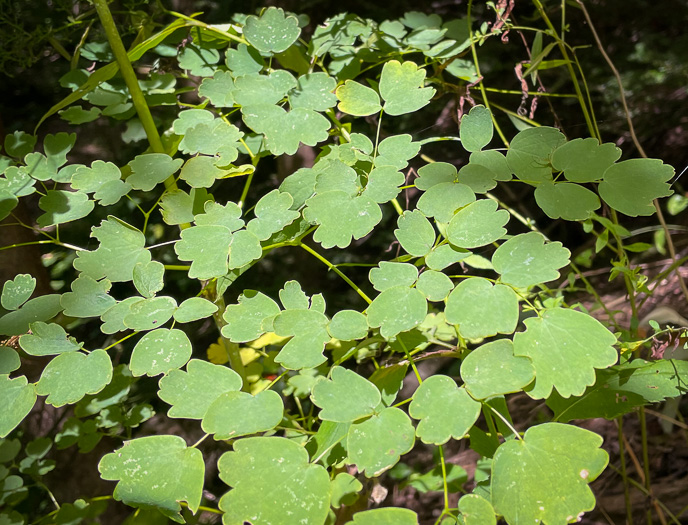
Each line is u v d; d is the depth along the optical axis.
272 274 0.80
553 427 0.19
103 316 0.23
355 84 0.29
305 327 0.22
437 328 0.40
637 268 0.32
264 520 0.18
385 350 0.38
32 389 0.21
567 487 0.18
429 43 0.38
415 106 0.28
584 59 0.81
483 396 0.19
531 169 0.25
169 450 0.19
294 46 0.36
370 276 0.22
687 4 0.81
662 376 0.27
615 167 0.24
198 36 0.37
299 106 0.28
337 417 0.19
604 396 0.27
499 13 0.36
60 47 0.42
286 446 0.19
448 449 0.59
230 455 0.19
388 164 0.27
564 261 0.21
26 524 0.33
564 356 0.20
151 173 0.27
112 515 0.45
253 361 0.42
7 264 0.42
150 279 0.24
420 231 0.23
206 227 0.24
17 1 0.48
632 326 0.33
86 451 0.37
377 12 0.78
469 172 0.25
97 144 0.77
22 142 0.32
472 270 0.54
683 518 0.47
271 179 0.82
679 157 0.80
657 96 0.79
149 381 0.62
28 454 0.36
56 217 0.27
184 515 0.33
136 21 0.38
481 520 0.18
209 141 0.28
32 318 0.23
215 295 0.30
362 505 0.34
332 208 0.24
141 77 0.45
